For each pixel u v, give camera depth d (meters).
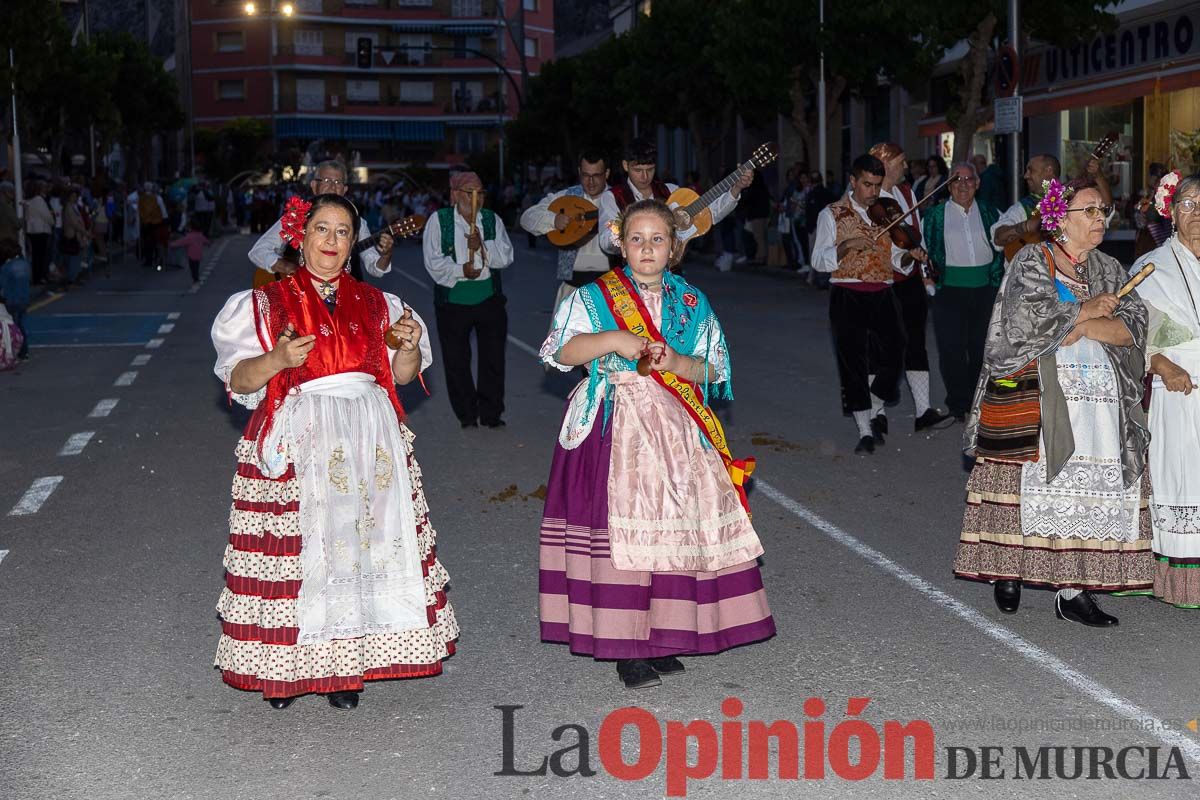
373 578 4.91
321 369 4.94
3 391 13.06
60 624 6.07
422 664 4.98
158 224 32.16
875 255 9.68
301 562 4.84
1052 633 5.84
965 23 20.92
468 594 6.49
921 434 10.47
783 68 27.72
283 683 4.86
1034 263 5.76
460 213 10.69
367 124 86.81
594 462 5.19
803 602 6.32
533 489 8.73
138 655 5.65
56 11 27.98
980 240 10.39
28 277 15.80
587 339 5.12
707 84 34.97
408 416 11.55
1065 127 25.48
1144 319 5.80
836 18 25.98
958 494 8.48
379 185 58.66
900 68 26.14
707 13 34.97
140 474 9.27
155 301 23.45
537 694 5.20
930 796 4.27
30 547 7.38
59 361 15.37
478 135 88.44
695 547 5.12
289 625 4.85
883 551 7.19
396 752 4.64
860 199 9.77
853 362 9.70
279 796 4.30
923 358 10.45
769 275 27.36
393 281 28.64
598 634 5.09
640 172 9.52
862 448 9.77
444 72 87.38
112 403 12.30
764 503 8.29
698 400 5.36
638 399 5.18
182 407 12.09
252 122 81.62
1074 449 5.77
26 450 10.12
